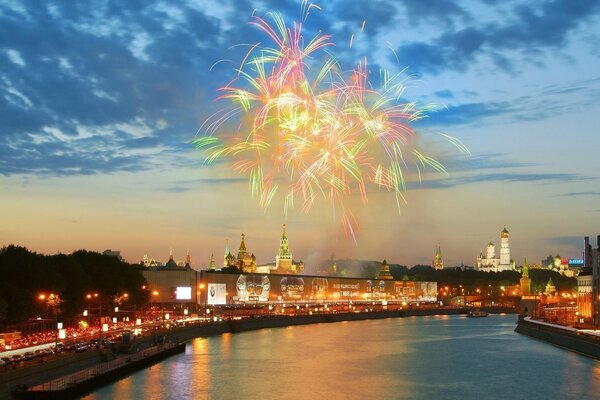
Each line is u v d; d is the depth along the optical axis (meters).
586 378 168.25
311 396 145.12
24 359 145.38
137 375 164.75
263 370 177.12
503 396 146.62
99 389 145.88
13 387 125.56
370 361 197.75
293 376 168.50
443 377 169.75
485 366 189.00
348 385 157.62
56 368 143.75
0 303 184.00
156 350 196.12
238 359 198.00
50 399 124.38
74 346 169.00
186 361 192.38
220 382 158.25
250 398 142.25
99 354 169.75
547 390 153.12
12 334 187.50
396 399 143.12
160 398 139.50
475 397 145.38
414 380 165.12
